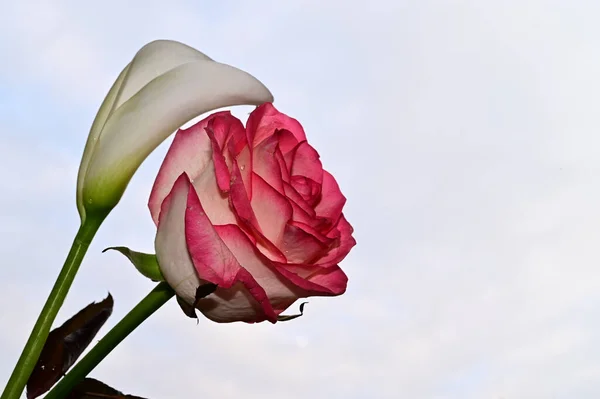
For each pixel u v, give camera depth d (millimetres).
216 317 487
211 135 473
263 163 481
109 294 516
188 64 489
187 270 468
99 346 477
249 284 460
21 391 467
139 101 481
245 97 487
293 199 488
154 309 481
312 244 477
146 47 509
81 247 480
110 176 477
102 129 487
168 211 465
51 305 475
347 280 499
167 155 491
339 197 519
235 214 474
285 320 495
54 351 499
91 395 495
